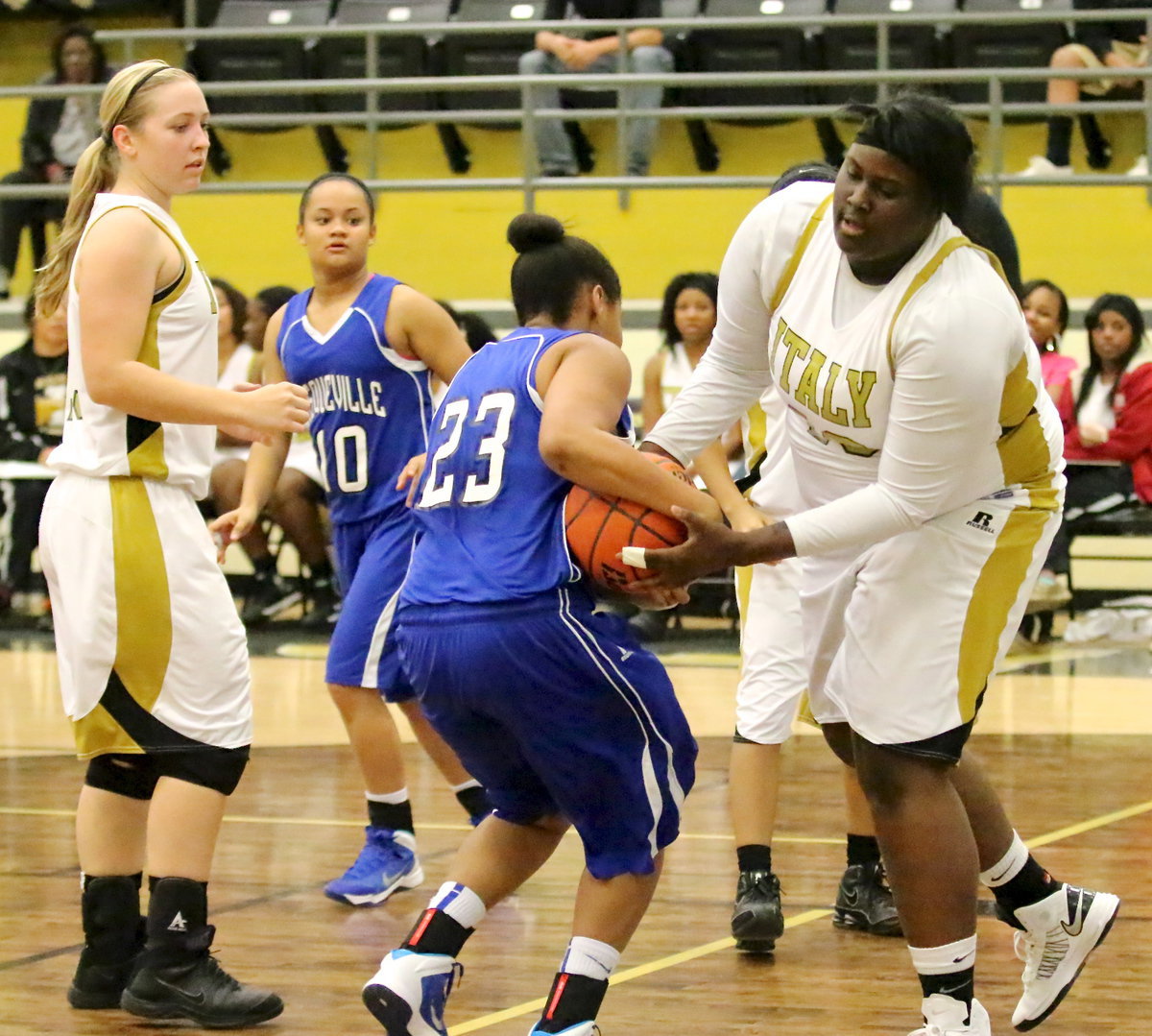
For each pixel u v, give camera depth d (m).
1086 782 12.03
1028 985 6.99
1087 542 20.98
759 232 6.51
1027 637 19.41
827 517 6.05
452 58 24.36
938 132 5.77
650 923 8.61
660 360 17.83
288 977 7.70
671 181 22.11
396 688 9.12
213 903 9.01
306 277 23.48
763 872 8.19
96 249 6.80
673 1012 7.16
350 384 9.36
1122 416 18.78
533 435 6.23
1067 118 22.45
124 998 7.08
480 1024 6.97
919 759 6.29
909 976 7.70
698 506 6.07
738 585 9.01
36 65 28.25
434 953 6.25
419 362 9.41
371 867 9.10
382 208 23.12
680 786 6.23
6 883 9.41
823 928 8.55
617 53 23.31
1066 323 19.06
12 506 20.77
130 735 6.98
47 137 23.47
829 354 6.17
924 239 6.00
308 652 18.58
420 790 12.12
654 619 19.30
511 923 8.66
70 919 8.67
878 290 6.09
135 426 6.95
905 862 6.32
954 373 5.87
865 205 5.83
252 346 19.41
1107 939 8.23
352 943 8.27
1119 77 20.77
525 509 6.17
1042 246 22.25
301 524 19.61
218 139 25.53
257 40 24.83
